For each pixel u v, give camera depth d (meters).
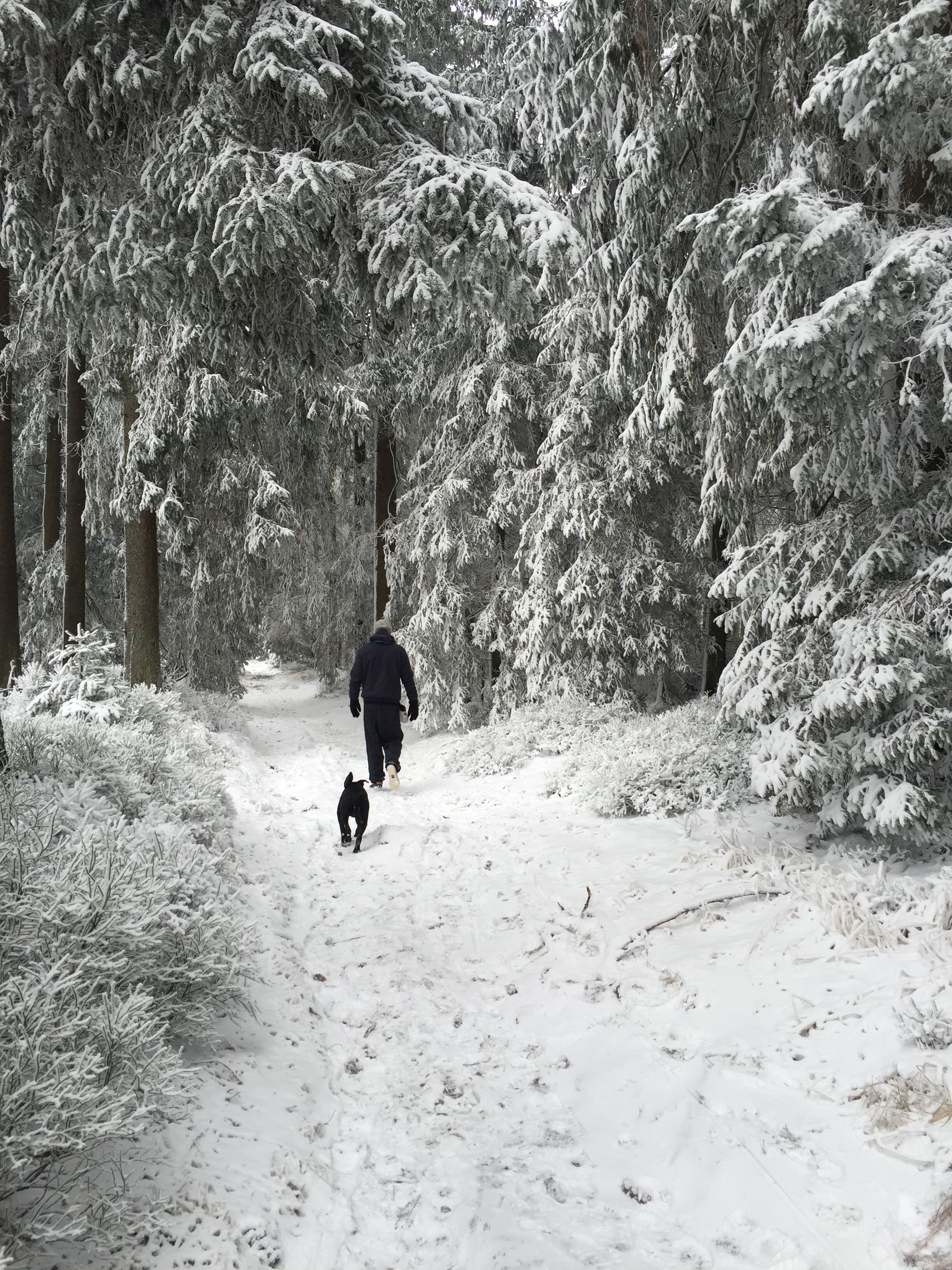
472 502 11.70
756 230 3.89
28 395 13.26
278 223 4.87
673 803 6.44
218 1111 2.76
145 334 7.16
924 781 4.38
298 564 16.16
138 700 7.49
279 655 24.16
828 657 4.73
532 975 4.13
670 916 4.46
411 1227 2.37
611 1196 2.45
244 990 3.46
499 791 8.31
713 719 8.01
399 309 6.25
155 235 5.18
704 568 10.55
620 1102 2.92
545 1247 2.24
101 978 2.52
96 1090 2.11
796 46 5.03
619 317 7.01
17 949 2.56
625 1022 3.50
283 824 7.21
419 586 12.40
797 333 3.69
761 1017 3.28
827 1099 2.67
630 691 10.70
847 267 3.90
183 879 3.38
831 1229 2.15
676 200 6.29
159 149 5.18
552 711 9.95
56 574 13.99
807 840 5.18
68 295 5.24
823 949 3.67
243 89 5.35
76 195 5.42
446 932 4.78
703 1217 2.30
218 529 12.02
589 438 10.23
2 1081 1.89
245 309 6.19
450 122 6.65
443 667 12.04
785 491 6.25
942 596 4.10
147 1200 2.24
